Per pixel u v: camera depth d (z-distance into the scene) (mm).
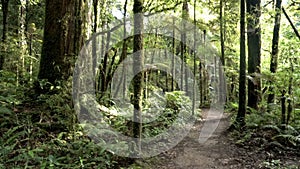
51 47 8562
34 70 12469
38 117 7520
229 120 12469
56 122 7348
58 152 6438
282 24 13461
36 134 6812
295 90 9500
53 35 8562
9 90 8461
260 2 11648
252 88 12094
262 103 11844
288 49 12148
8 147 6004
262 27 12656
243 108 10414
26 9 14633
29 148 6160
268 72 11305
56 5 8586
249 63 12305
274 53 12172
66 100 7789
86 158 6375
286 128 8969
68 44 8586
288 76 9586
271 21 11992
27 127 6996
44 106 7914
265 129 9578
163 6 13227
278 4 11047
